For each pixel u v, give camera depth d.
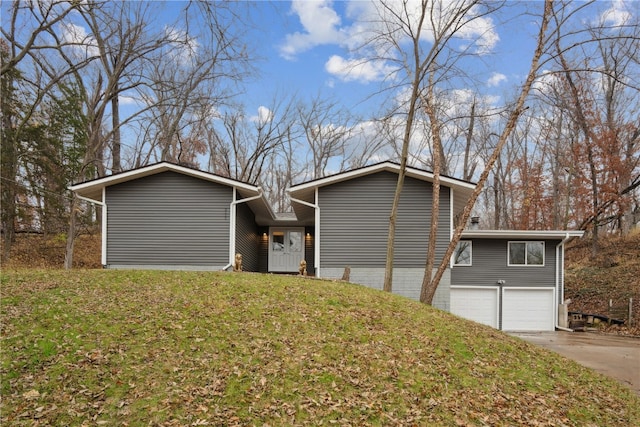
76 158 22.09
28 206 20.39
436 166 13.22
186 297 8.61
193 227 14.55
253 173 33.25
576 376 7.65
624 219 27.89
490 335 8.89
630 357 11.64
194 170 14.38
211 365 5.95
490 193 37.66
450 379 6.35
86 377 5.46
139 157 27.70
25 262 19.97
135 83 20.08
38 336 6.39
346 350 6.79
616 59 23.11
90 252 23.17
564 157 27.53
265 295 9.07
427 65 13.15
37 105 19.00
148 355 6.08
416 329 8.16
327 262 14.50
